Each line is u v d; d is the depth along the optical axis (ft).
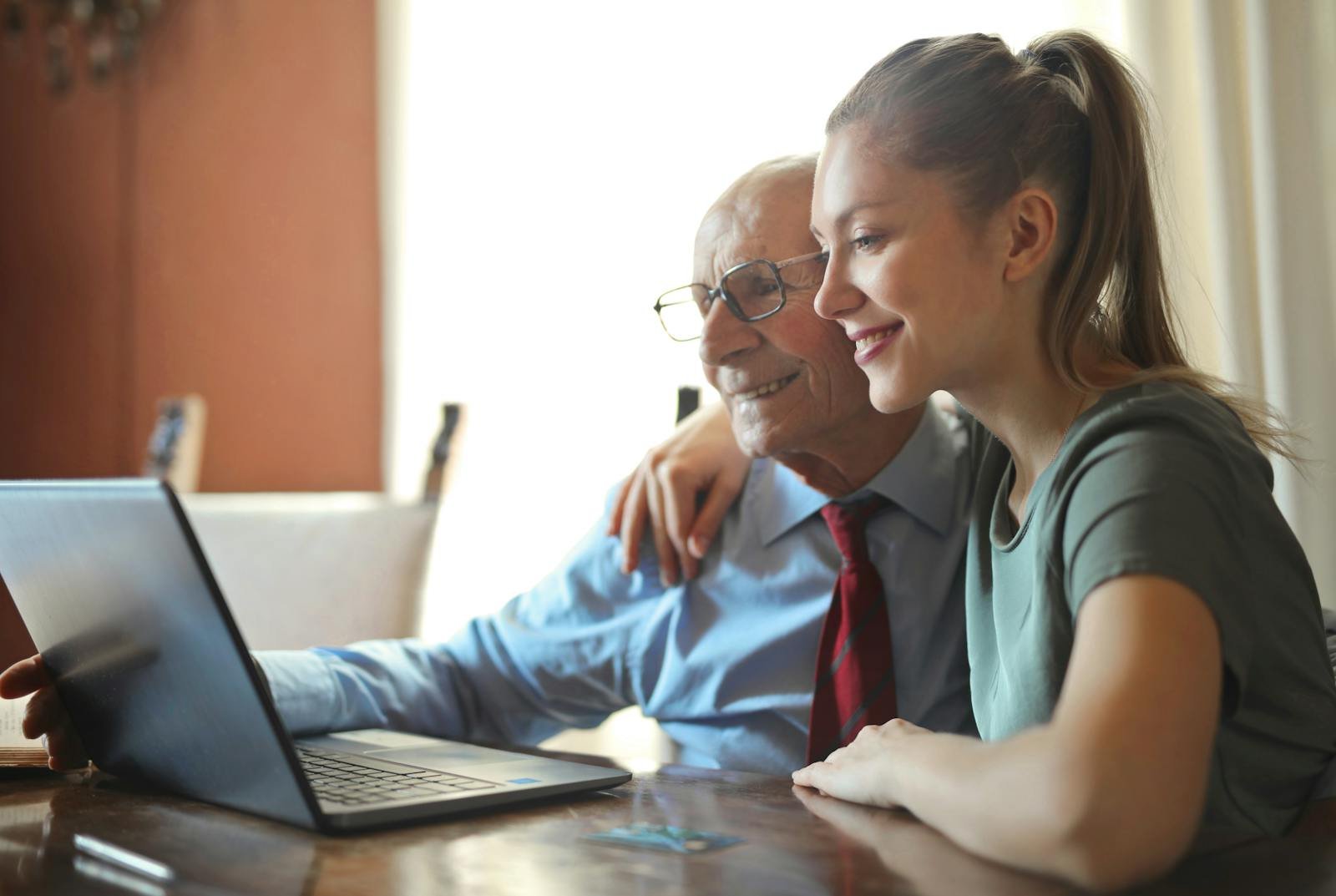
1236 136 5.55
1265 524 2.89
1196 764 2.19
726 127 8.54
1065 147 3.13
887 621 4.11
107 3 10.19
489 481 9.51
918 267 3.03
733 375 4.21
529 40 9.55
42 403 10.91
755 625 4.50
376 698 4.50
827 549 4.43
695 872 2.40
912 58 3.17
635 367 9.00
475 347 9.70
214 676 2.69
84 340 10.89
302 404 10.51
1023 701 2.99
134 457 10.78
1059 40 3.32
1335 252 5.27
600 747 8.70
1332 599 5.18
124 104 10.89
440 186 9.91
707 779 3.35
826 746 4.02
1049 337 3.13
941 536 4.23
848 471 4.30
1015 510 3.34
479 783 3.11
